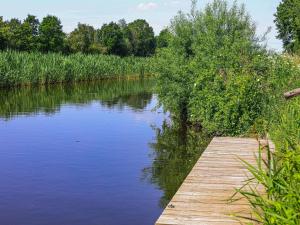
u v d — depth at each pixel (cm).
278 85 1286
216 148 880
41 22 5984
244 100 1272
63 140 1555
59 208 888
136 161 1258
